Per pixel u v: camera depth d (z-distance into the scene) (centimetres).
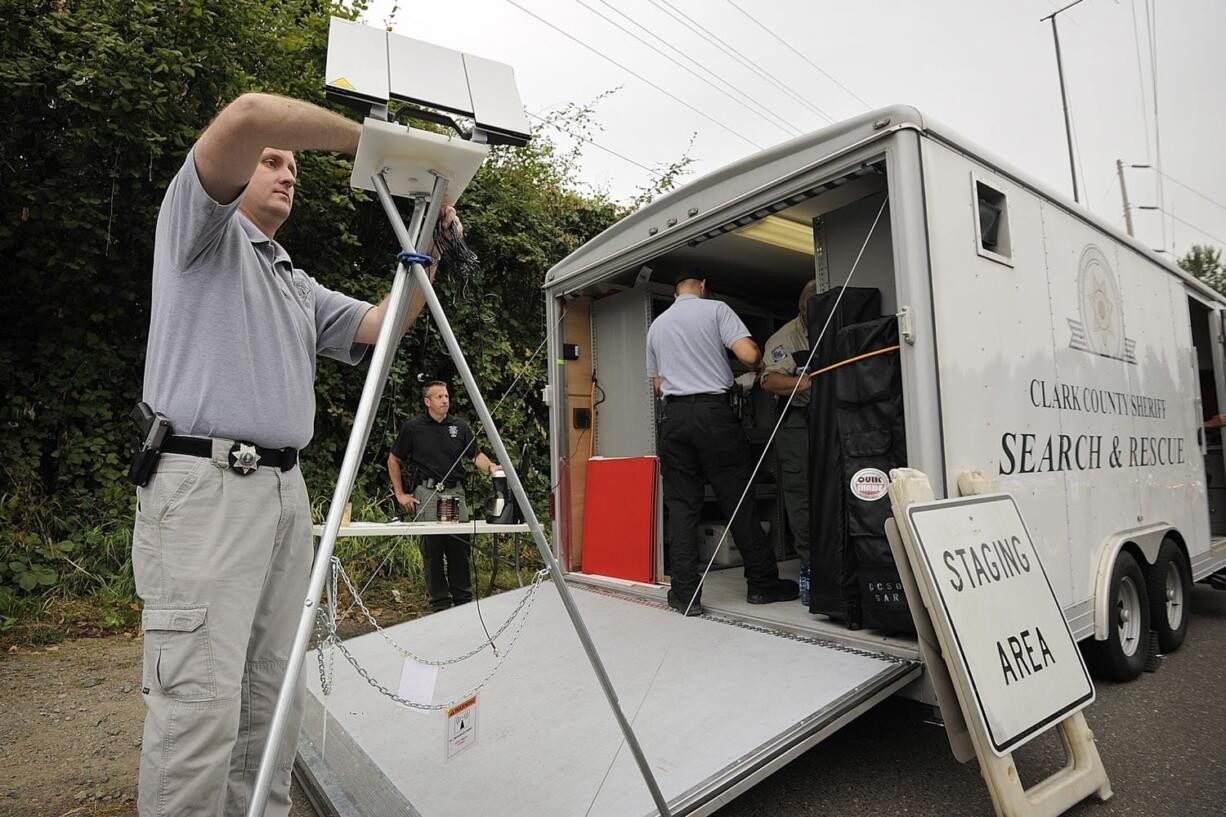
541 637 309
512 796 186
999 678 212
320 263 620
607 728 221
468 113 128
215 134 120
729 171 319
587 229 840
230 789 151
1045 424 300
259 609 151
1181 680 350
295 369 155
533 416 743
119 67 474
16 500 480
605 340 455
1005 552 240
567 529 430
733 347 342
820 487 299
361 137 117
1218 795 237
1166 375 432
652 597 365
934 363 245
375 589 539
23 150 495
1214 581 529
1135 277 408
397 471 483
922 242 247
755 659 266
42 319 523
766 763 199
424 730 232
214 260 141
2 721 311
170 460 133
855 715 226
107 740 294
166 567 130
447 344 128
